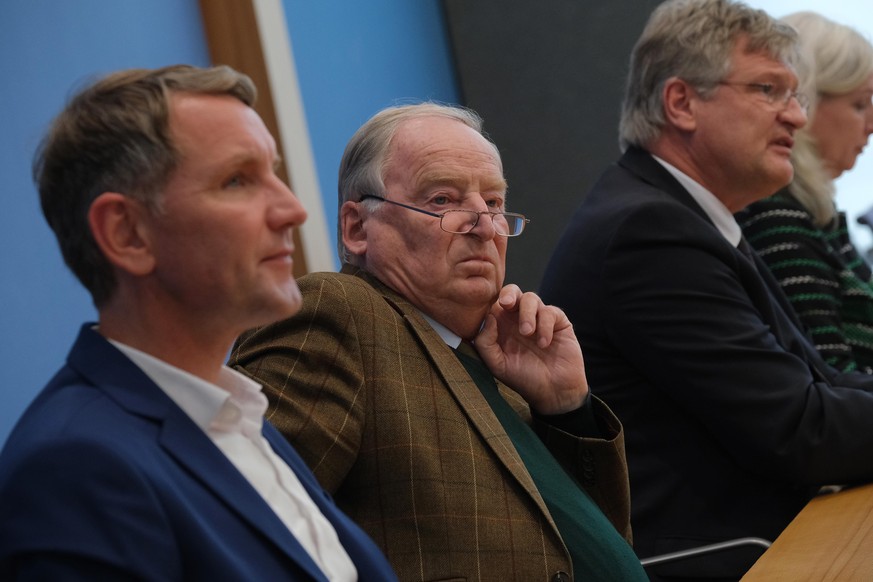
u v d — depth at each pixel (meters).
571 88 12.61
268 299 3.01
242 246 2.96
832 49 8.34
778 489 6.05
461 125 4.83
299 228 9.44
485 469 4.22
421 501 4.09
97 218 2.91
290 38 9.79
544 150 12.66
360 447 4.16
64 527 2.54
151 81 2.98
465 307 4.70
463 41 12.88
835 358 7.62
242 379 3.21
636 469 6.06
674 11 6.91
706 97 6.75
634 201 6.33
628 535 5.02
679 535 5.92
